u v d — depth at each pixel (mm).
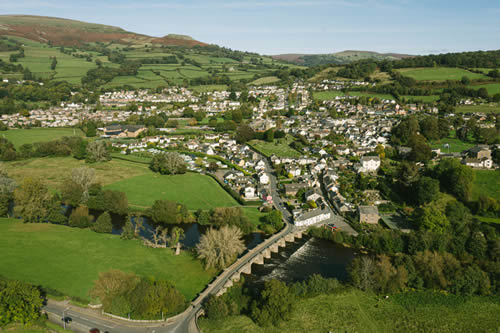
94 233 138500
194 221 156250
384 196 174000
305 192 179750
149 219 157875
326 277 113375
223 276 109875
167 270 113188
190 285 105812
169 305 90875
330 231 139625
